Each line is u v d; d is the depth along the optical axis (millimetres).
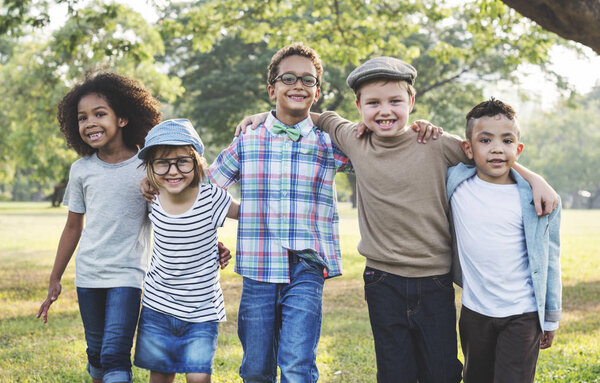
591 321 5875
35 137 23125
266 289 2975
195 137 2891
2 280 8961
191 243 2898
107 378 2854
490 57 25297
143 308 2969
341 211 41031
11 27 8211
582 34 3590
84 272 3041
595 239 17031
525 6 3615
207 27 10906
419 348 2922
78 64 18766
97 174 3092
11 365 4266
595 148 63875
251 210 3037
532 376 2775
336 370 4152
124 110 3145
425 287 2883
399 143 2918
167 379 2998
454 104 28203
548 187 2787
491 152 2777
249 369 2959
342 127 3164
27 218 29438
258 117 3203
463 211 2875
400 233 2914
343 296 7520
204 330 2910
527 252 2775
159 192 2979
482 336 2850
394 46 10953
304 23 11141
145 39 19266
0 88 20516
